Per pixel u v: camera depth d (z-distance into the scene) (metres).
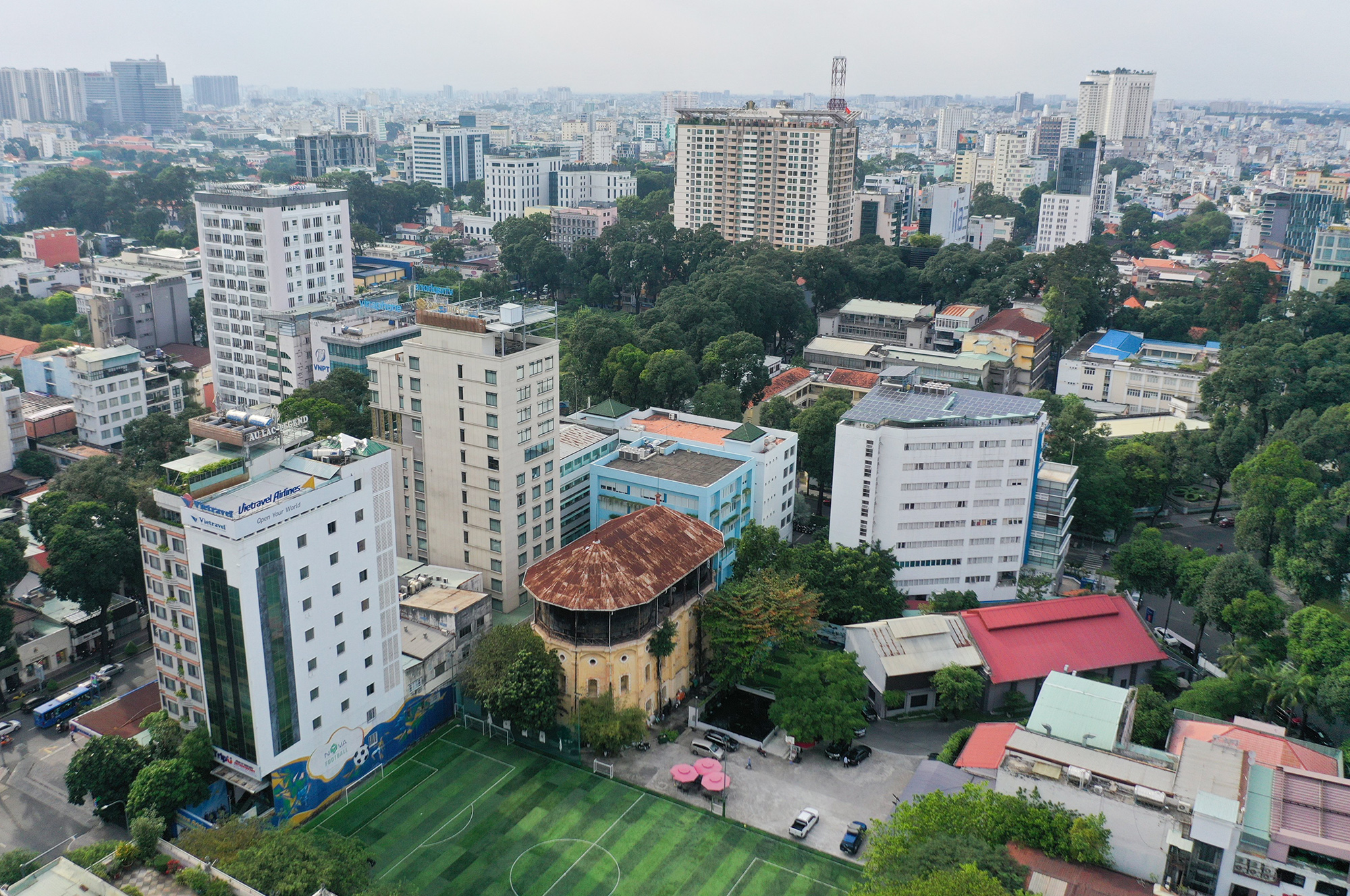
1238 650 152.12
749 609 146.88
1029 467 178.62
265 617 113.50
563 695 140.25
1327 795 104.12
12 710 150.75
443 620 147.75
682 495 169.75
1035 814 104.56
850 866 118.06
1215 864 98.75
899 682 151.38
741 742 141.50
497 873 114.88
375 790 129.38
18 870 103.81
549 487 171.12
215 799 122.38
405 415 170.25
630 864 117.25
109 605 163.38
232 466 115.69
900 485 177.75
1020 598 183.25
